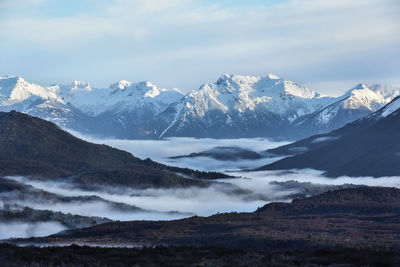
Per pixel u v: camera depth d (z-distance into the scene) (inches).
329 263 5206.7
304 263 5128.0
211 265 4963.1
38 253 5447.8
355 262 5231.3
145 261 5241.1
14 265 4933.6
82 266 4995.1
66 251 5772.6
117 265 5059.1
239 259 5300.2
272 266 4987.7
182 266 4985.2
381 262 5187.0
